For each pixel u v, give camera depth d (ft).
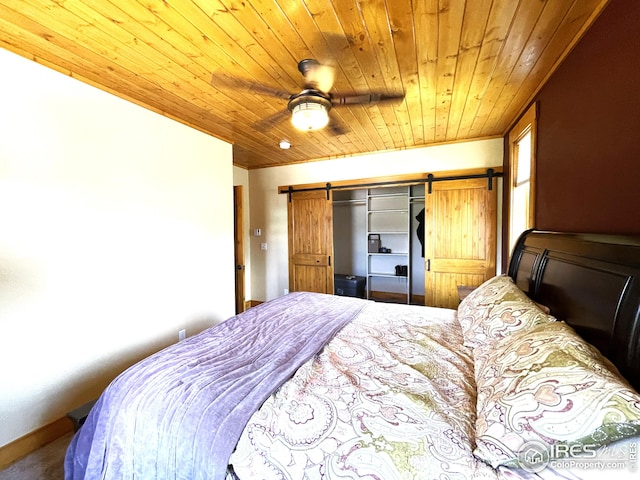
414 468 2.57
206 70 6.35
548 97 6.63
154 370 4.25
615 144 4.32
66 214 6.26
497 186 11.25
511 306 4.80
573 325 4.24
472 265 11.60
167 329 8.59
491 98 7.80
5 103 5.36
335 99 6.73
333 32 5.09
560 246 5.16
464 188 11.66
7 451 5.42
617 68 4.24
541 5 4.49
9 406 5.47
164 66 6.20
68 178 6.29
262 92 6.39
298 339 5.43
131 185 7.58
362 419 3.14
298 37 5.24
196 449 3.14
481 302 5.73
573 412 2.40
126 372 4.29
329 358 4.72
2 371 5.40
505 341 4.09
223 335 5.64
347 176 14.08
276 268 16.16
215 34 5.15
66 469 4.05
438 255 12.11
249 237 16.67
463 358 4.74
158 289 8.32
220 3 4.41
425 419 3.13
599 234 4.30
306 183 15.07
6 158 5.39
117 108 7.24
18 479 5.09
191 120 9.25
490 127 10.19
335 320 6.56
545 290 5.32
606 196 4.54
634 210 3.94
